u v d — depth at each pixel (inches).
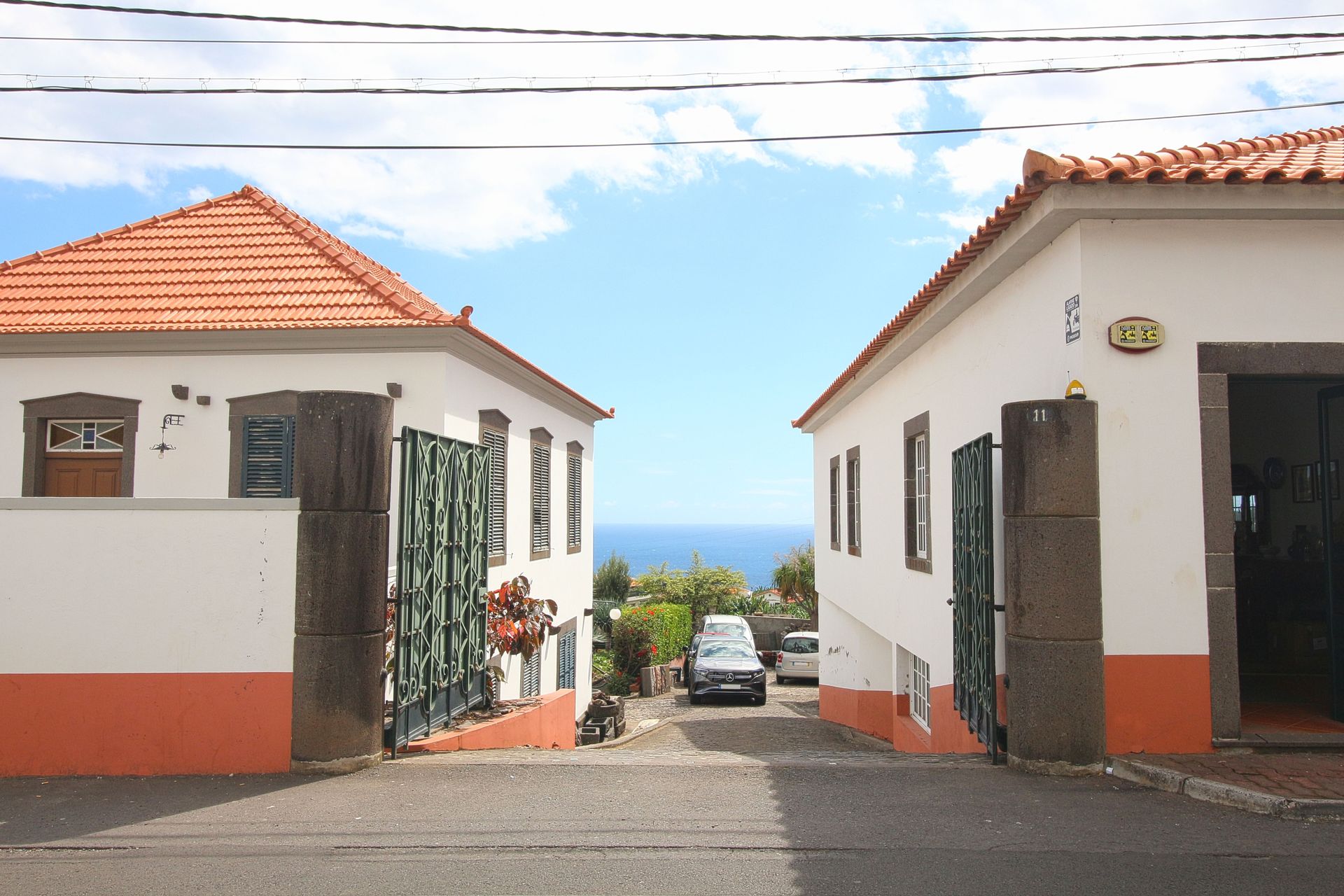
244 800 230.2
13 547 258.7
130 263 492.1
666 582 1499.8
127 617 257.4
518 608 375.9
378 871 181.6
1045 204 249.1
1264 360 250.7
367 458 260.7
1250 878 171.2
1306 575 381.7
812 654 1133.7
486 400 488.7
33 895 171.8
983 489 272.4
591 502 797.2
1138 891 166.1
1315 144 325.1
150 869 184.7
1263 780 220.7
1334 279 252.5
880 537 523.5
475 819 213.9
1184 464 250.2
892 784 242.4
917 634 435.5
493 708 362.3
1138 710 247.8
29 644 256.5
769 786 242.2
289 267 480.1
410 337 424.8
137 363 437.1
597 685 948.0
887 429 504.4
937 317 372.8
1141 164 246.2
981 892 166.9
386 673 269.7
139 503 259.0
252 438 429.1
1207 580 248.7
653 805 224.5
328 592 255.6
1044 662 247.1
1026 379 293.1
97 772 254.7
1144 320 250.7
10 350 438.3
